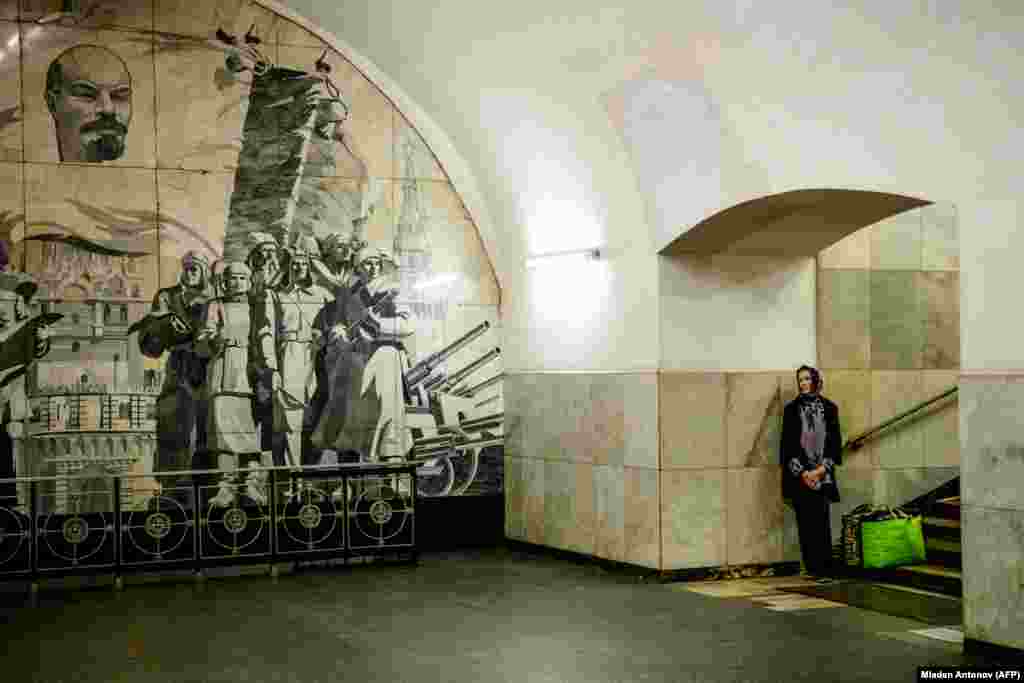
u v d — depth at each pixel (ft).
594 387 42.09
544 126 41.06
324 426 45.70
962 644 29.50
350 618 33.71
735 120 33.76
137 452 43.27
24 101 42.47
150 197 43.83
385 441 46.52
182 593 38.14
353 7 42.91
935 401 43.21
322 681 26.78
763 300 40.40
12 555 39.91
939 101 28.84
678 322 39.11
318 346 45.73
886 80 29.60
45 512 42.16
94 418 42.83
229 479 44.24
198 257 44.34
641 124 37.01
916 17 27.96
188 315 44.14
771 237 38.73
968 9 26.86
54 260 42.63
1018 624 27.58
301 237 45.68
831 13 29.53
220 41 44.83
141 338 43.52
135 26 43.80
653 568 39.06
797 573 40.24
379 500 46.09
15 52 42.39
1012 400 27.81
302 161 45.78
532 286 45.96
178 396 43.86
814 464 39.17
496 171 45.16
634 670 27.48
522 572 41.29
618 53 35.83
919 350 43.29
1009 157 27.84
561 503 44.19
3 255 42.04
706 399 39.29
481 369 47.96
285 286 45.42
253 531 44.34
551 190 43.06
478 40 40.27
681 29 33.37
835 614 33.58
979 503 28.58
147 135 43.83
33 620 34.04
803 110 31.86
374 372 46.47
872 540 39.34
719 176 35.29
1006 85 27.14
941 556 39.06
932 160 29.81
